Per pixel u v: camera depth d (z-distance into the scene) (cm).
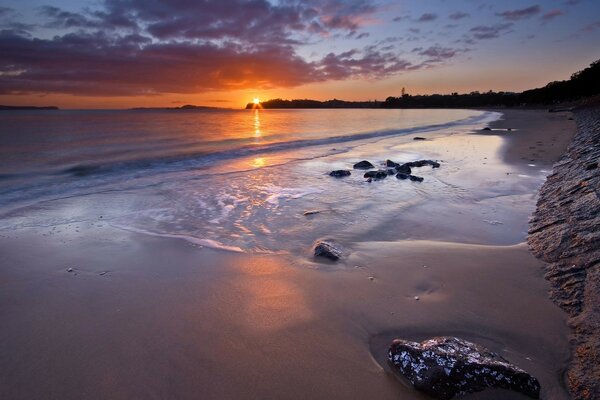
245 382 283
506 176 1057
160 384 282
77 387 280
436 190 917
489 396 251
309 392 272
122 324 363
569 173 882
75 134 2606
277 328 353
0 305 400
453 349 284
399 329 349
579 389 258
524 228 632
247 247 568
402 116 7194
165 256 534
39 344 333
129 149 1781
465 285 427
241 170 1240
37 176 1139
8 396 272
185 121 5184
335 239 595
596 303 345
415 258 507
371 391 271
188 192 930
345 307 388
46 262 513
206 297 414
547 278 434
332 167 1295
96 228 660
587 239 464
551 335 328
